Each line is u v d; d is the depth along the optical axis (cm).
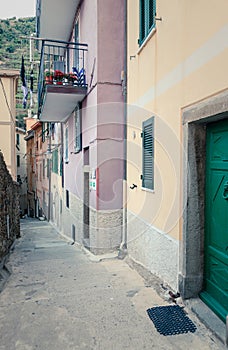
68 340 268
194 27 308
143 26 480
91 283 418
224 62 258
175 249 357
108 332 280
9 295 375
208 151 324
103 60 637
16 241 832
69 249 727
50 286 408
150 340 267
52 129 1538
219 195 301
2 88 1360
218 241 304
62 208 1198
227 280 288
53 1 791
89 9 696
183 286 333
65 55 1130
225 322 280
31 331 283
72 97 750
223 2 256
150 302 345
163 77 395
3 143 1392
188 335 275
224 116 282
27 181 2589
